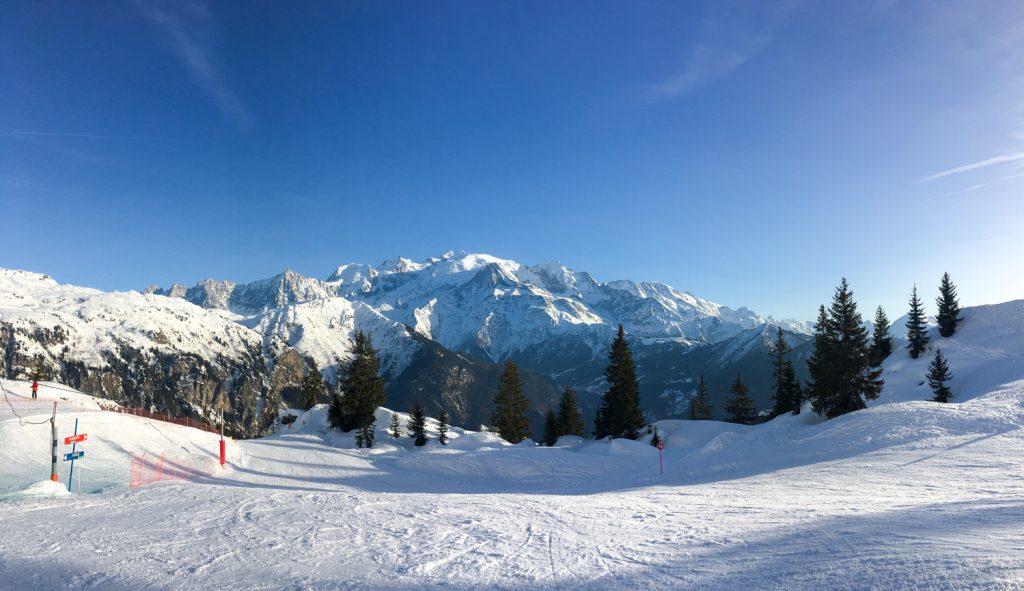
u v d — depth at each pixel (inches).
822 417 2124.8
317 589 353.1
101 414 1665.8
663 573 365.1
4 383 2123.5
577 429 3609.7
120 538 509.4
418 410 2699.3
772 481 947.3
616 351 2704.2
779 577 328.8
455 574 382.3
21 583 375.6
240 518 609.6
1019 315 2972.4
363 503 717.3
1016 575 276.5
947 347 2982.3
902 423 1332.4
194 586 362.3
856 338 2074.3
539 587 348.2
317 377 3698.3
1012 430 1119.6
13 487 1013.8
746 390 3469.5
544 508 676.1
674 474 1409.9
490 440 2411.4
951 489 695.7
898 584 287.0
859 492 728.3
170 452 1560.0
